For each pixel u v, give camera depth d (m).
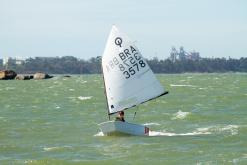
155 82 141.00
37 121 195.00
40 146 135.62
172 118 198.50
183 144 132.75
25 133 162.00
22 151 128.50
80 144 136.62
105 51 140.62
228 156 116.19
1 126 179.38
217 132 155.00
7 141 145.38
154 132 156.50
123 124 142.12
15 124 185.62
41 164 112.25
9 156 122.31
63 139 147.25
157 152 121.88
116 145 132.25
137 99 141.25
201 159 113.25
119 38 140.00
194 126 172.62
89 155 120.75
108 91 141.62
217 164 107.88
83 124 183.62
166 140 139.25
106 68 140.88
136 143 134.38
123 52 140.25
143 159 114.50
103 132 144.12
